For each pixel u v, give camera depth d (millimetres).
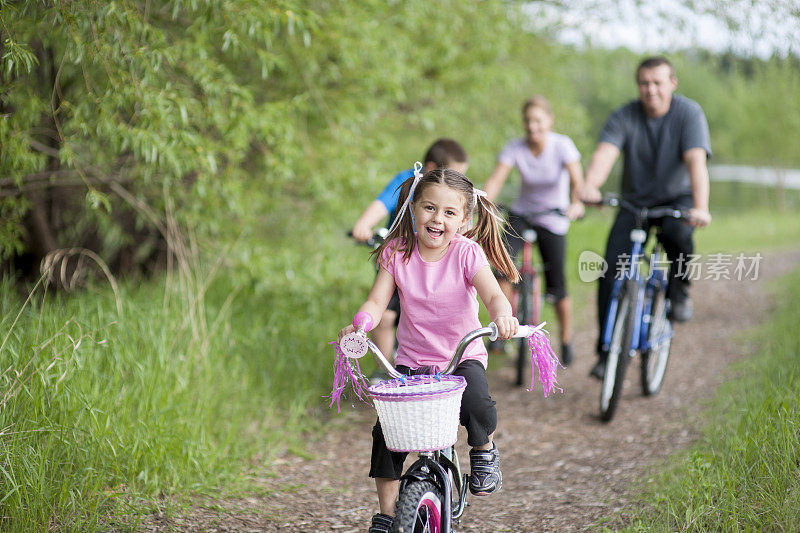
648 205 8234
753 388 7441
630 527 4945
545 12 14969
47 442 5344
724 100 35344
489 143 15383
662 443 6891
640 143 8180
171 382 6715
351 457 7145
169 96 7562
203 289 8039
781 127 33594
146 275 11891
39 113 8008
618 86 17719
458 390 3848
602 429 7656
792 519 4520
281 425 7684
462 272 4336
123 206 9609
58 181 9422
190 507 5621
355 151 10766
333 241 11430
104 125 7184
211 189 8961
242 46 7727
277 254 10172
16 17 6719
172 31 8977
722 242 21344
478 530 5438
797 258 17828
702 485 5230
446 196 4188
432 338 4391
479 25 12875
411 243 4410
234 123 8406
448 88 13562
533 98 9367
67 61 8352
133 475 5703
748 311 12422
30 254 10812
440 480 4125
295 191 11211
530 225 9391
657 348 8508
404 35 11539
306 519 5605
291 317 9945
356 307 10555
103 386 6109
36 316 6434
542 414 8305
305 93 9984
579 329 12430
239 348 8422
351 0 10203
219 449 6598
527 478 6555
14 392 5289
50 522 4922
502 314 4090
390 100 12266
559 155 9344
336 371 4293
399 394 3752
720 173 64312
